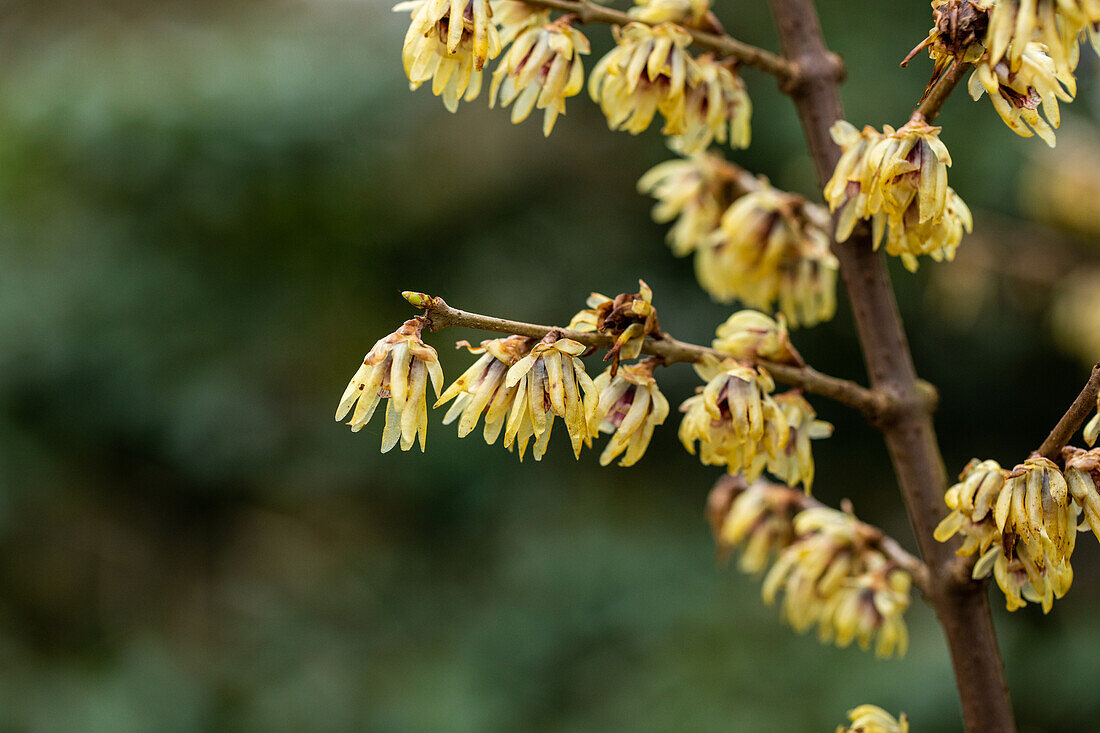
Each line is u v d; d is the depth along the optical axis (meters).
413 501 5.58
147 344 5.03
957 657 1.24
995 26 0.88
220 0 5.36
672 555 5.21
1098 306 4.38
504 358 0.95
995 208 4.99
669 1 1.25
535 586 5.15
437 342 5.42
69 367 4.91
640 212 5.69
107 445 5.10
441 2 1.02
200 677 4.68
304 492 5.39
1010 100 0.96
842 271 1.34
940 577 1.26
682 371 5.50
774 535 1.61
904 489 1.30
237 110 4.86
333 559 5.27
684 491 5.68
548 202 5.74
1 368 4.76
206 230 5.12
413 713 4.51
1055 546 0.94
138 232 5.03
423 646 5.05
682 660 4.66
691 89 1.27
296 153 5.00
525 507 5.54
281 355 5.28
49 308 4.86
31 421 4.91
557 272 5.67
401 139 5.37
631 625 4.96
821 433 1.23
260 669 4.82
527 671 4.90
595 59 5.52
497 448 5.50
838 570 1.41
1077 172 4.37
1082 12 0.85
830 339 5.59
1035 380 5.62
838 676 4.44
